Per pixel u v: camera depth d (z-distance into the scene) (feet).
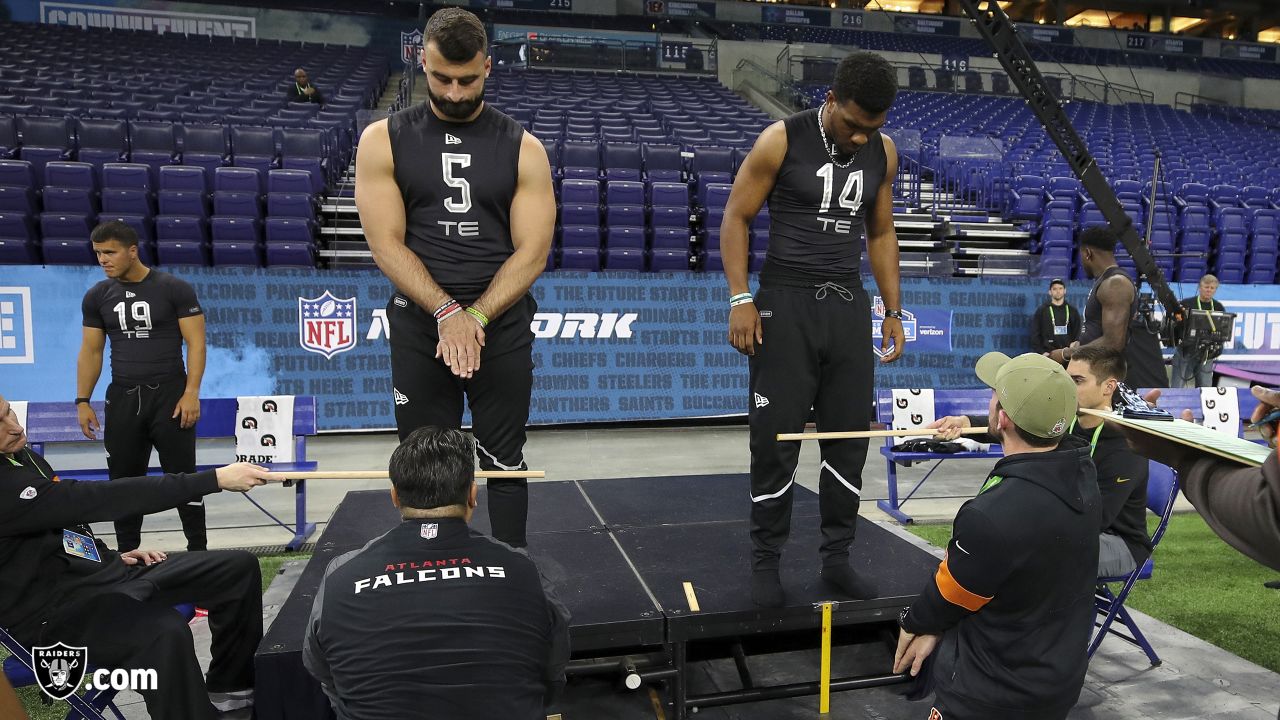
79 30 59.82
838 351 9.38
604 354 26.45
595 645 9.24
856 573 10.34
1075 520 6.95
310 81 52.26
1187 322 23.59
